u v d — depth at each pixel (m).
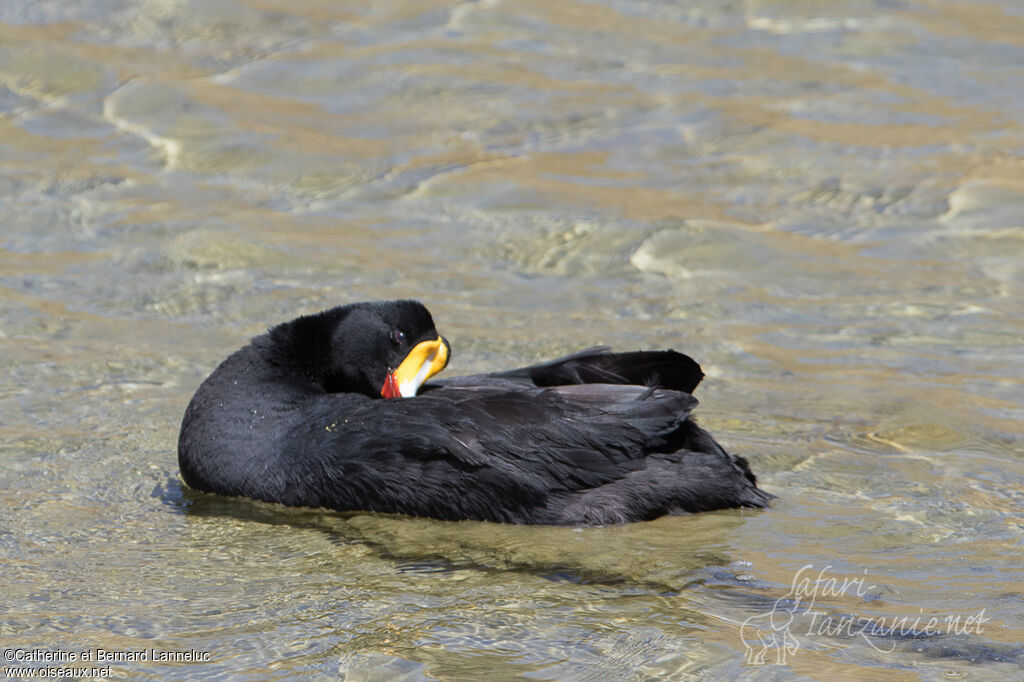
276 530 8.88
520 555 8.41
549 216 16.16
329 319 10.14
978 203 16.45
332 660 6.90
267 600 7.70
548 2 23.38
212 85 19.72
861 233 15.84
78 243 15.13
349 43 21.30
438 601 7.68
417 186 17.02
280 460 9.33
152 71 20.02
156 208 16.16
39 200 16.22
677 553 8.40
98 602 7.63
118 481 9.68
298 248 15.16
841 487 9.56
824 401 11.38
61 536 8.64
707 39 22.03
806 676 6.69
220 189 16.83
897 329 13.15
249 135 18.28
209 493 9.55
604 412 9.11
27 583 7.87
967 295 14.05
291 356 9.95
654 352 9.69
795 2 23.55
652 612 7.50
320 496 9.23
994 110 19.41
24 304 13.42
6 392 11.25
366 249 15.23
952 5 23.58
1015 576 7.96
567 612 7.52
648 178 17.36
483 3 23.20
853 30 22.38
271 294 13.93
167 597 7.72
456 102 19.47
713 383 11.82
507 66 20.66
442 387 9.91
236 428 9.50
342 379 10.16
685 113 19.23
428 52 20.98
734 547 8.48
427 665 6.84
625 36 22.00
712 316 13.56
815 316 13.56
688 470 9.05
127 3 22.36
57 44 20.59
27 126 18.36
